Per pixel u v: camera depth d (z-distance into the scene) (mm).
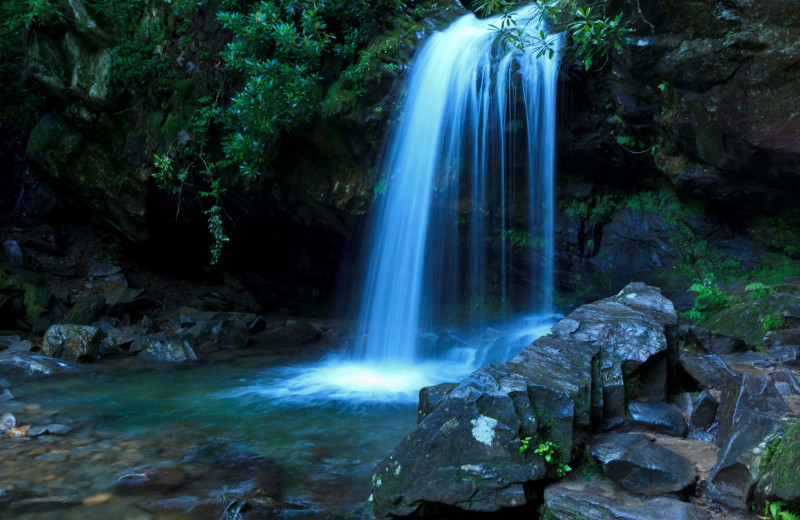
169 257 13117
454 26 9102
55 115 12008
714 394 4332
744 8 5793
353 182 9531
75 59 10766
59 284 11430
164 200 11461
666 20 6398
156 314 11461
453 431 3303
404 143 8945
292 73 8516
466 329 10141
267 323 11688
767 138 6117
